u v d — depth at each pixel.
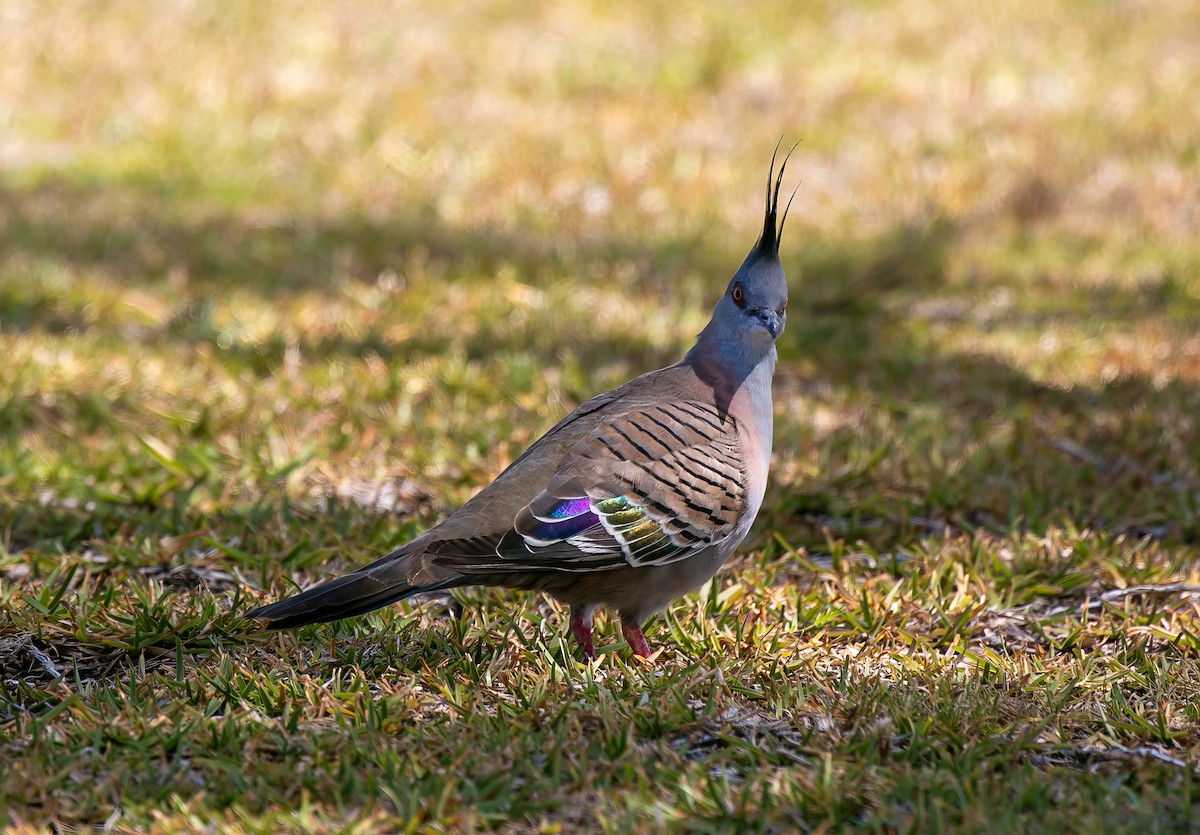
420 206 20.83
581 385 13.65
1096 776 6.62
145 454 11.52
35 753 6.69
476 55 26.30
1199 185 21.77
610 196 21.41
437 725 7.09
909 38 27.34
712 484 8.05
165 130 23.39
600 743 6.95
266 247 18.25
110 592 8.60
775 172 22.36
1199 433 12.52
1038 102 24.84
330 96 24.69
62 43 26.05
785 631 8.55
